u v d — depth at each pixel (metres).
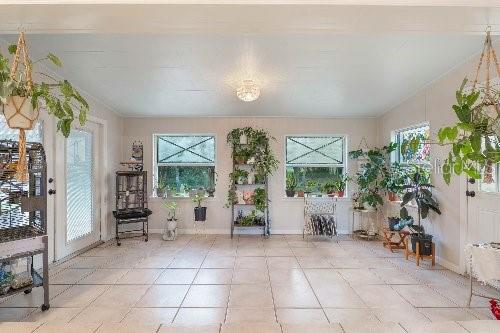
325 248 4.84
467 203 3.56
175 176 6.05
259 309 2.78
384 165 5.38
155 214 5.91
